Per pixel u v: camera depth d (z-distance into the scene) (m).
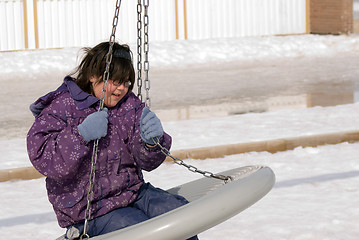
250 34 28.47
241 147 8.99
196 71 21.67
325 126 10.46
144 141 3.64
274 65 22.86
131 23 25.94
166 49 24.56
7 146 9.91
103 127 3.49
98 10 25.53
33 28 24.73
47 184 3.69
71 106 3.64
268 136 9.77
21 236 5.92
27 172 8.07
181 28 27.09
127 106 3.79
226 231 5.74
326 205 6.43
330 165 8.12
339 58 24.45
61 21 25.08
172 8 26.86
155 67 22.75
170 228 3.12
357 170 7.83
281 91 16.61
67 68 22.12
